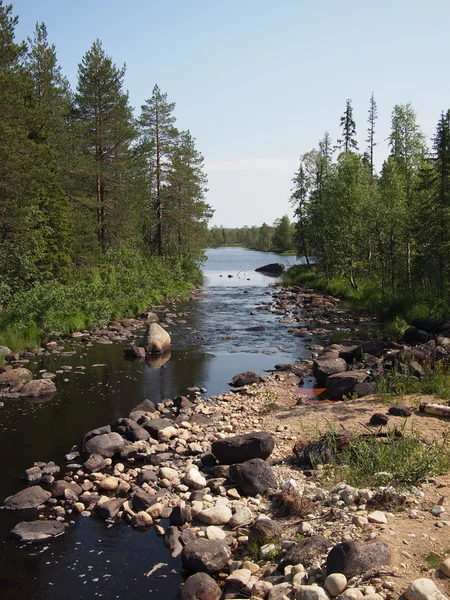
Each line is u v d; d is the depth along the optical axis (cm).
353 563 532
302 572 561
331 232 4216
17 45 2558
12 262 2397
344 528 631
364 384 1323
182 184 4953
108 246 4091
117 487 882
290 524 695
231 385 1575
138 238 4341
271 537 661
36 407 1335
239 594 579
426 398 1194
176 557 679
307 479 823
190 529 723
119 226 4103
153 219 4806
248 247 17425
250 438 927
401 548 568
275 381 1592
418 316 2447
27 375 1589
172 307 3366
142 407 1300
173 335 2391
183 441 1080
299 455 906
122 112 3953
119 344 2158
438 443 873
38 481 919
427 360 1388
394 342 1823
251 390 1487
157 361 1884
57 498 855
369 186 4141
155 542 719
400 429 958
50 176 3023
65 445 1083
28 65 3375
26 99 3047
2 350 1841
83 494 855
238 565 631
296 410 1232
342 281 4256
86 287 2709
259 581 573
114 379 1623
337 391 1370
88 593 612
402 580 512
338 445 887
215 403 1376
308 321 2791
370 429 990
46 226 2673
